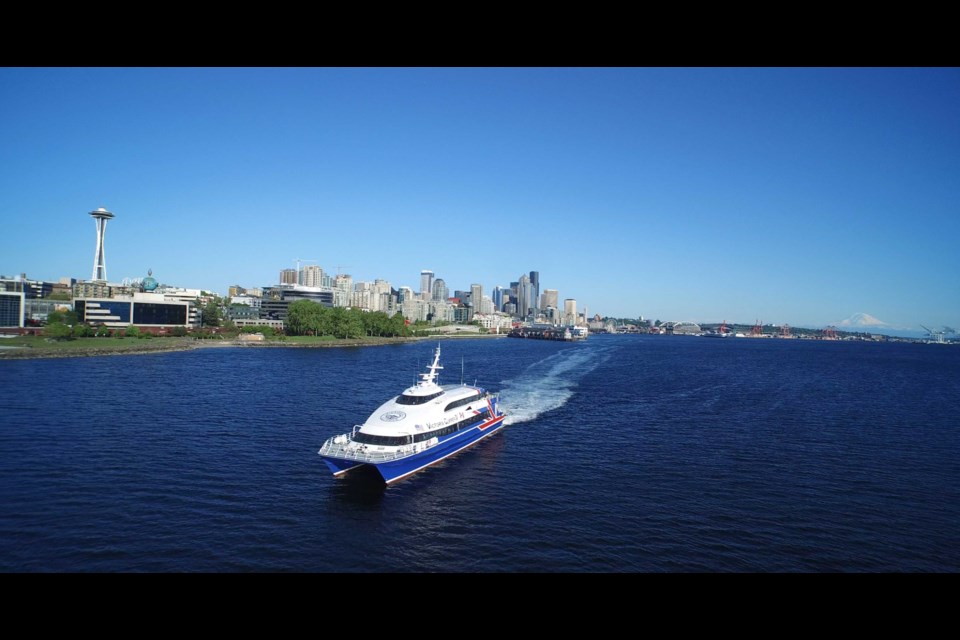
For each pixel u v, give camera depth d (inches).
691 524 1812.3
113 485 1991.9
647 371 6963.6
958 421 3745.1
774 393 5002.5
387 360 7716.5
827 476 2353.6
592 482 2217.0
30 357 6107.3
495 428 3073.3
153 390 4092.0
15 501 1815.9
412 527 1740.9
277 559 1510.8
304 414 3376.0
